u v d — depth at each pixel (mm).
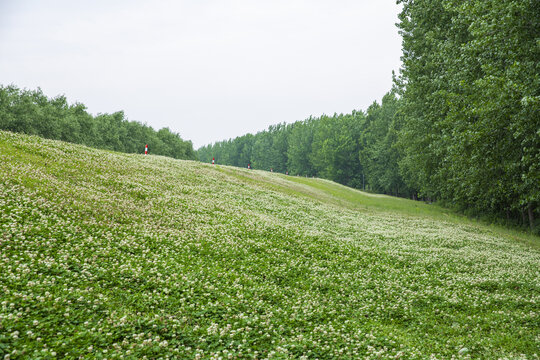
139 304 8719
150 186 25375
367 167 120812
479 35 17766
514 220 43125
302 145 168625
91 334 6758
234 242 16859
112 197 19500
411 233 29469
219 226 19469
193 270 12094
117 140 102188
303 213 31750
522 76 16125
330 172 138500
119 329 7199
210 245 15719
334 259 17578
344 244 21172
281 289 12289
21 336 6281
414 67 37188
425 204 64688
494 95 16156
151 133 124875
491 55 19438
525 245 28328
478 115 18062
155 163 38469
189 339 7348
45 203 14609
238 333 7930
